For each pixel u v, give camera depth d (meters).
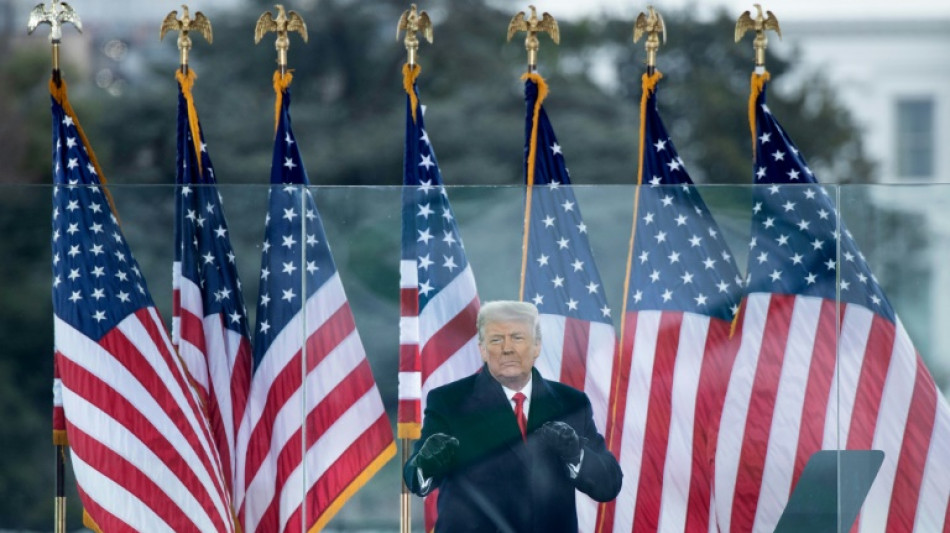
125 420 33.66
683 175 36.22
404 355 33.91
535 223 34.06
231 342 34.09
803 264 34.19
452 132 130.38
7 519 33.62
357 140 134.00
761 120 36.31
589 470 33.94
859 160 159.50
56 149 34.78
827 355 34.12
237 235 34.06
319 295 33.97
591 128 131.62
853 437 34.09
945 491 34.06
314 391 33.94
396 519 33.97
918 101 180.38
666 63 153.38
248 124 133.50
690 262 34.16
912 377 34.09
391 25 149.00
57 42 34.94
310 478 33.94
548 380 34.03
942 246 34.06
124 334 33.78
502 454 33.88
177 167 35.56
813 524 34.09
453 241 34.00
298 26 35.72
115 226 33.91
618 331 34.09
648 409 34.09
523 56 150.62
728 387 34.12
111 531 33.53
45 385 33.69
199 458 33.84
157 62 146.62
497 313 33.97
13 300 33.59
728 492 34.06
